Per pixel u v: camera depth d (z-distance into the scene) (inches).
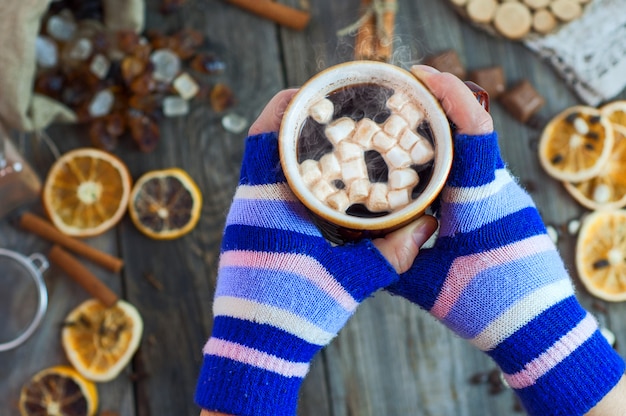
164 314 27.7
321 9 28.0
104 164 27.4
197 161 28.0
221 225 27.9
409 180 17.1
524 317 19.0
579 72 27.3
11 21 25.4
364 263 18.8
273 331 18.8
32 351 27.5
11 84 25.6
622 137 27.0
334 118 17.7
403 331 27.4
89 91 27.4
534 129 27.5
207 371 19.1
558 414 18.8
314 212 17.2
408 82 17.4
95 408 27.3
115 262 27.4
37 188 27.3
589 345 19.0
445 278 19.2
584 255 27.0
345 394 27.3
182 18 28.2
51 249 27.6
